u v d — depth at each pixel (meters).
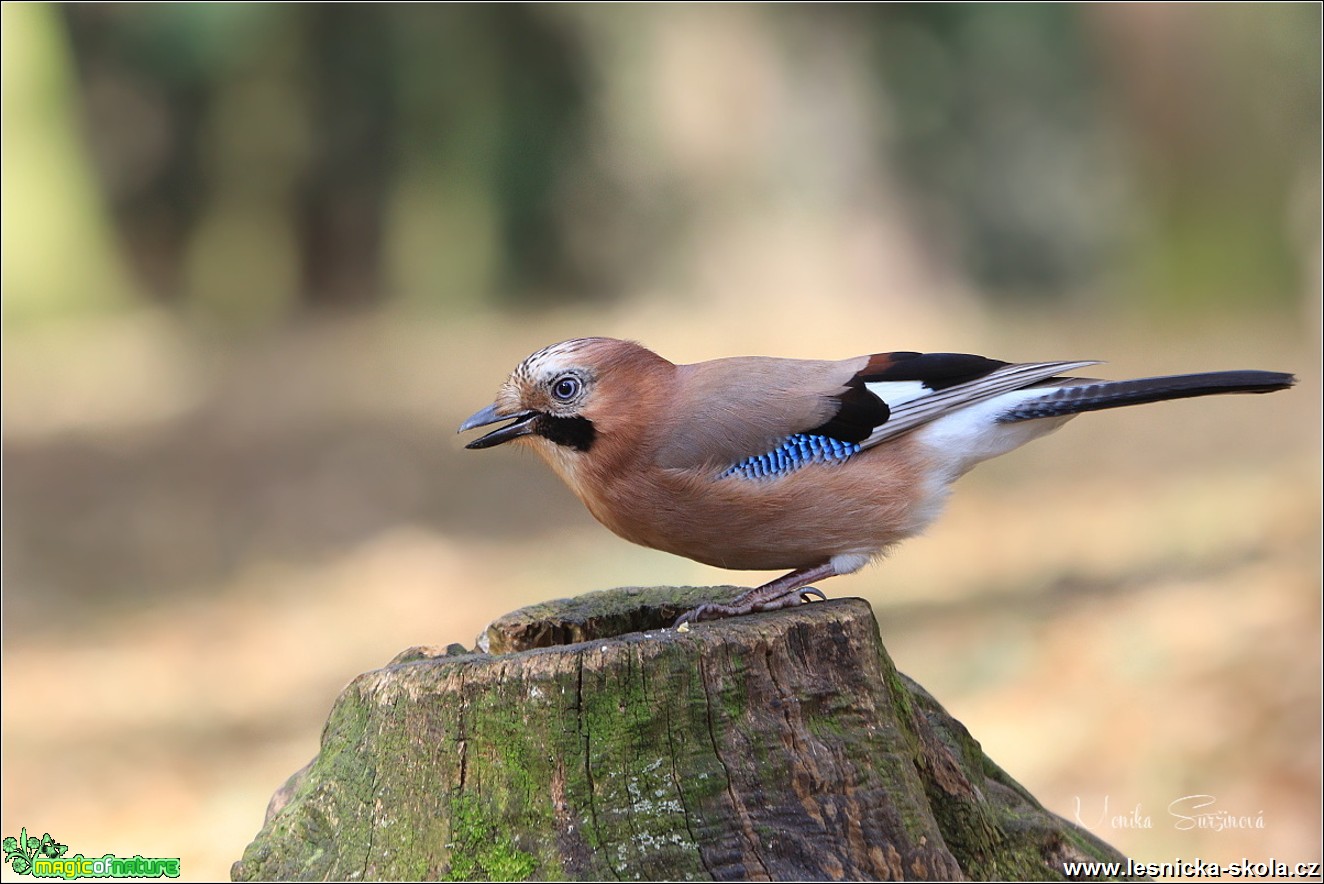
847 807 4.16
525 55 34.62
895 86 32.34
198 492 19.39
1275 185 25.98
